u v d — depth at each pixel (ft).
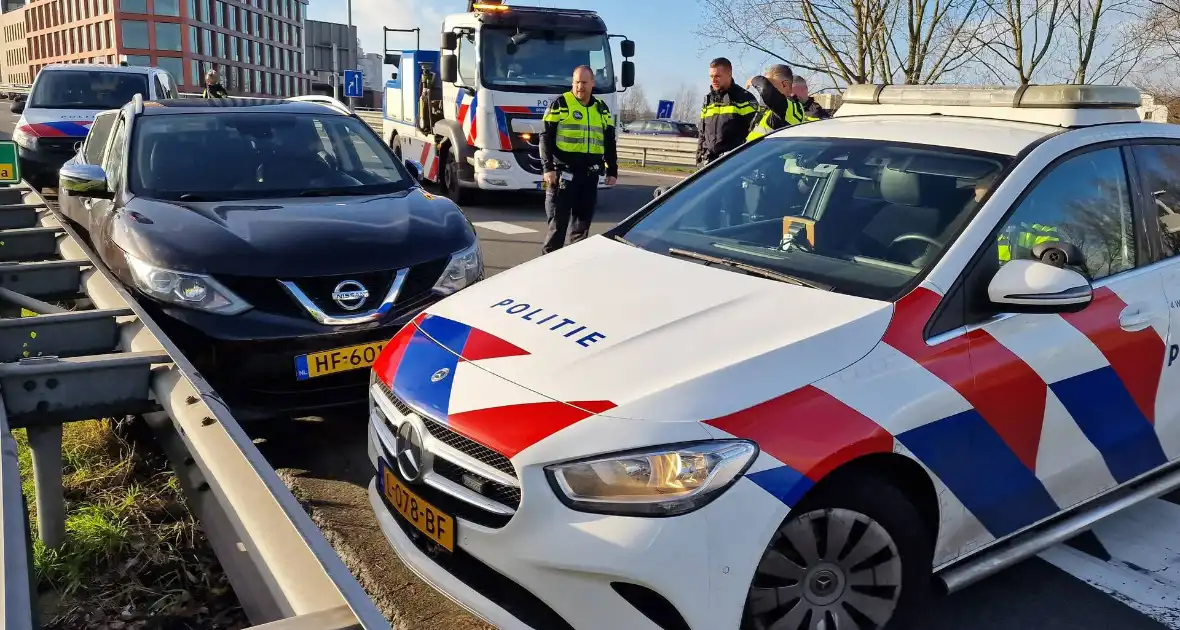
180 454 8.20
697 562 7.26
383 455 9.22
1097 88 11.07
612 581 7.26
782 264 10.23
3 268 13.02
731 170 12.69
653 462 7.32
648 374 7.96
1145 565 10.94
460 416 8.07
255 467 6.03
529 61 39.17
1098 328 9.90
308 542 5.11
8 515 5.53
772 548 7.66
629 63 41.27
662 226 12.10
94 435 12.89
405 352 9.46
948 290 9.05
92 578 9.87
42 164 35.55
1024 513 9.37
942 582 8.86
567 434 7.50
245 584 5.99
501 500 7.77
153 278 13.16
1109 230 10.64
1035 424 9.25
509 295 10.13
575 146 25.34
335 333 13.28
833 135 12.19
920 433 8.27
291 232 14.14
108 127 21.29
